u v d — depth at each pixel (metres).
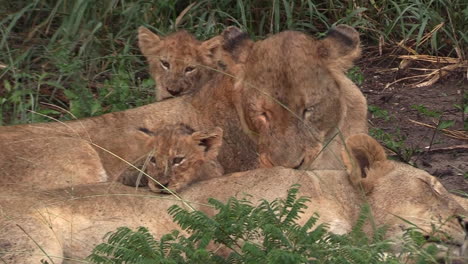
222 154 12.91
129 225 10.42
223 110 12.96
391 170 10.70
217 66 14.77
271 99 11.76
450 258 10.07
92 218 10.36
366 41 18.59
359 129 12.93
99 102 15.12
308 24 17.88
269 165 11.63
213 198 10.45
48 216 10.14
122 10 17.42
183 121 13.22
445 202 10.52
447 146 15.12
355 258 9.30
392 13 18.44
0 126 13.12
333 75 12.16
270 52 12.05
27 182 12.34
